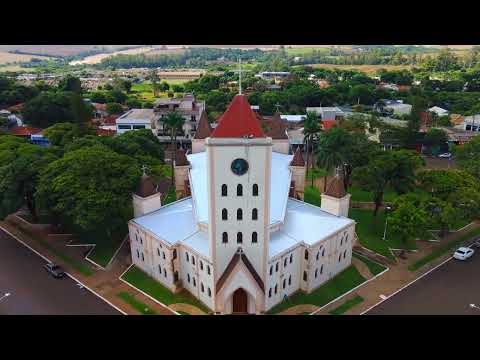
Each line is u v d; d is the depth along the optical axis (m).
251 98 181.88
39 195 72.25
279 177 73.56
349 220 67.75
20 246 76.44
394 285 65.12
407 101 188.00
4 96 167.12
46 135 115.19
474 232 82.56
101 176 71.75
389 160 81.44
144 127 138.75
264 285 56.12
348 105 189.38
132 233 68.50
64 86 199.50
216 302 56.69
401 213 72.19
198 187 70.44
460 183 78.25
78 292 62.94
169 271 61.78
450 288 64.50
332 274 66.56
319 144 96.19
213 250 54.47
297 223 65.88
